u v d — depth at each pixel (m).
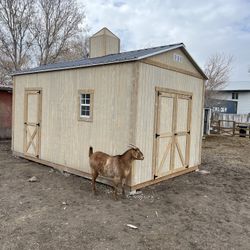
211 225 4.52
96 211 4.86
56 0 24.30
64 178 6.95
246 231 4.36
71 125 7.20
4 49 22.91
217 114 23.67
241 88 32.72
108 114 6.25
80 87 6.92
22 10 23.17
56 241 3.76
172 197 5.84
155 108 6.32
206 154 11.51
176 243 3.86
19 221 4.36
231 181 7.41
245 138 17.38
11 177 6.89
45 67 8.39
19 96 9.13
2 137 12.55
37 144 8.35
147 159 6.24
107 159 5.53
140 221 4.53
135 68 5.66
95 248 3.62
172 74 6.85
